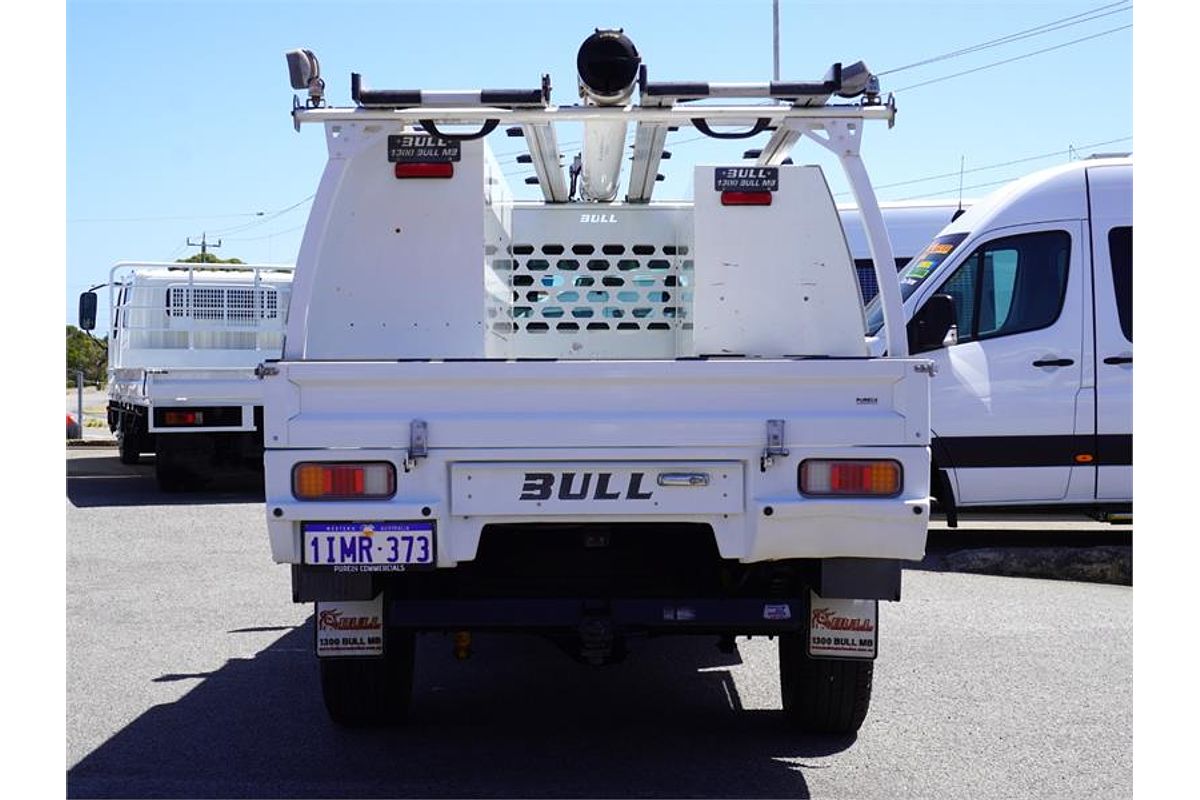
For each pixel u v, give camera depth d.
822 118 4.96
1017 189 10.20
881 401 4.66
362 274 5.47
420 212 5.47
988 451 9.91
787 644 5.64
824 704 5.39
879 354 9.66
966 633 7.69
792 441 4.63
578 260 7.06
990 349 9.93
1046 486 9.91
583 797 4.75
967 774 5.07
